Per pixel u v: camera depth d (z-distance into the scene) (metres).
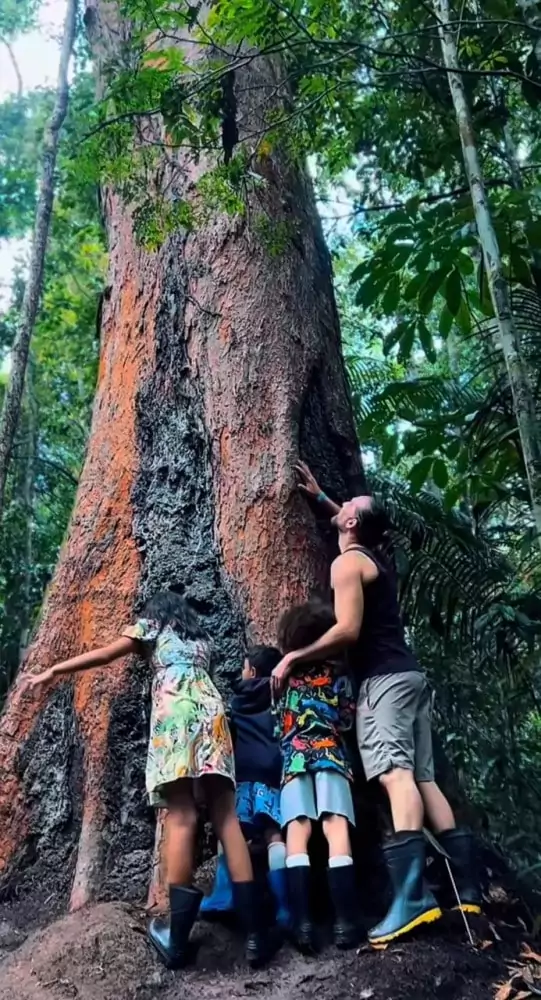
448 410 6.47
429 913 3.16
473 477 6.32
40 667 4.50
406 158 7.00
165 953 3.19
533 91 5.56
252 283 4.98
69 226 11.92
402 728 3.46
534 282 5.27
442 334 5.65
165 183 5.24
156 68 4.41
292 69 5.00
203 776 3.29
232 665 4.18
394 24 5.69
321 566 4.43
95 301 12.14
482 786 6.42
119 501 4.73
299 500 4.52
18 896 4.04
